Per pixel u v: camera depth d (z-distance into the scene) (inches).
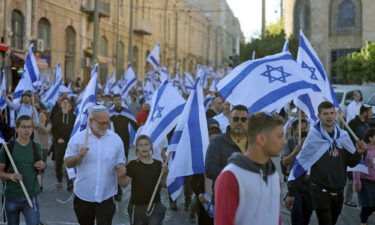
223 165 210.8
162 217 255.1
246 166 130.3
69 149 238.7
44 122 473.4
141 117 565.3
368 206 307.3
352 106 621.6
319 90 242.2
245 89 238.2
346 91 969.5
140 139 253.4
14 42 1192.2
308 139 248.2
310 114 272.4
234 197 128.6
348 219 346.9
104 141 238.5
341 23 2084.2
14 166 235.1
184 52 2743.6
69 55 1457.9
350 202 389.4
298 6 2226.9
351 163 251.3
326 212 245.9
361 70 1616.6
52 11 1342.3
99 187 234.2
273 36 1910.7
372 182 307.0
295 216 266.4
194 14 2989.7
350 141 249.8
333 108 246.2
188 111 250.5
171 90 309.9
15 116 502.0
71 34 1469.0
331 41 2096.5
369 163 305.1
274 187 135.6
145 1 2057.1
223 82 244.2
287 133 341.1
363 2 2016.5
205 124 249.8
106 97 595.8
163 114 305.9
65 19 1414.9
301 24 2222.0
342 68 1670.8
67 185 436.8
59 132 444.1
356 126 433.1
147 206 251.3
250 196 129.8
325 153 246.2
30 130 243.8
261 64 243.6
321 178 245.8
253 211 130.6
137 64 2005.4
